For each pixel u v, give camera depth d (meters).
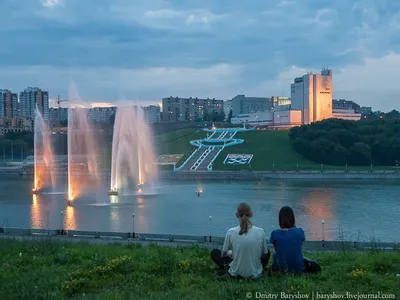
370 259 19.00
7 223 57.25
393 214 67.88
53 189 108.12
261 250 14.42
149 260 18.97
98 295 13.20
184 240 38.34
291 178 145.00
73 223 59.16
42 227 55.62
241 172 149.12
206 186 118.81
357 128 187.25
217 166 166.00
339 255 21.81
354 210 72.25
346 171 146.12
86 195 93.81
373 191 102.62
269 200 85.56
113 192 93.25
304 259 15.74
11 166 173.75
